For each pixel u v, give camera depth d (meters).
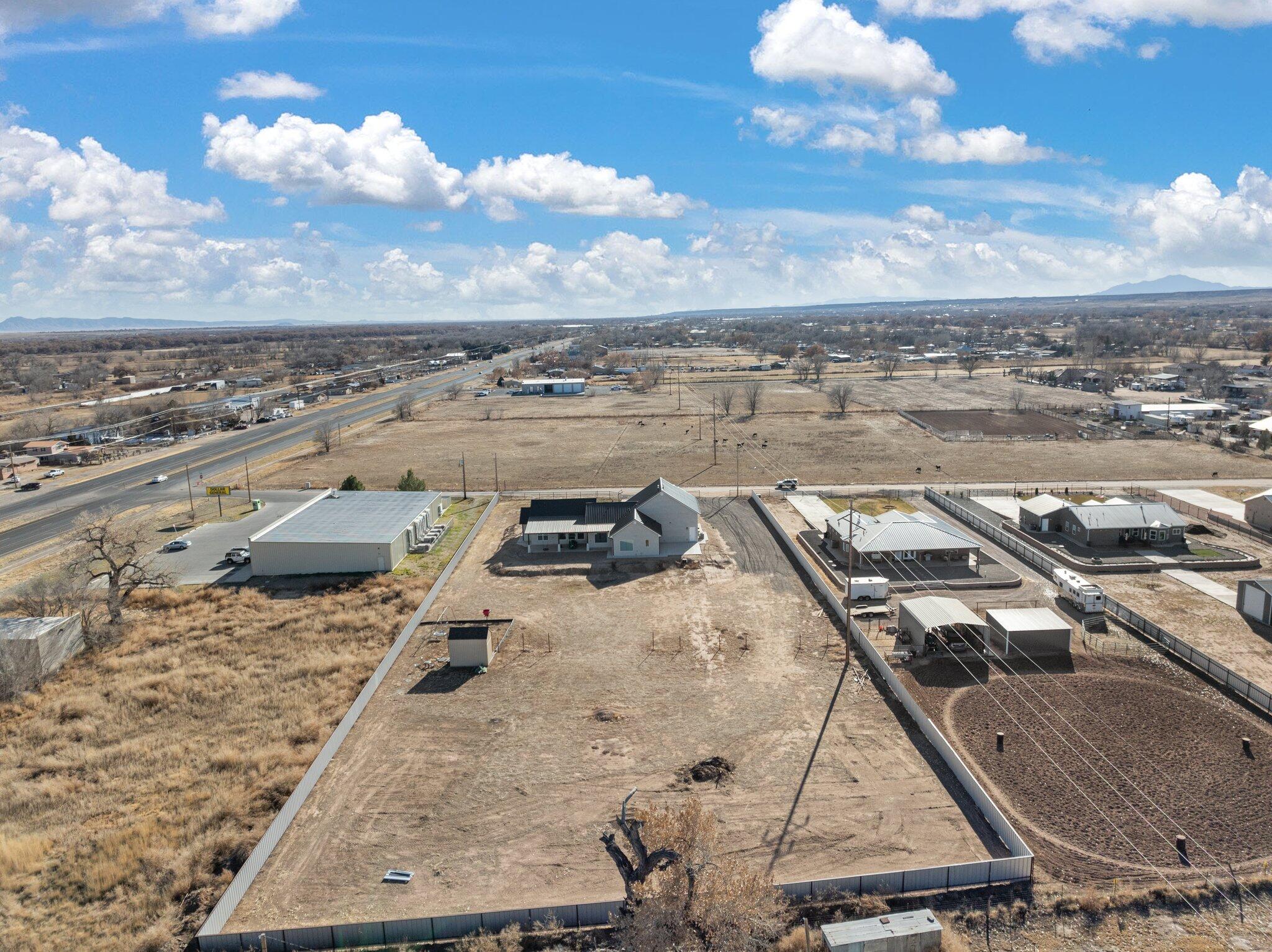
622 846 30.84
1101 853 30.00
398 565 65.12
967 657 46.41
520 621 53.62
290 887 29.30
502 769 36.47
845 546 63.91
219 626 53.88
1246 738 37.44
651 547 66.69
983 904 27.52
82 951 26.42
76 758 38.59
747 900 23.44
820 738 38.38
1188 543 66.12
